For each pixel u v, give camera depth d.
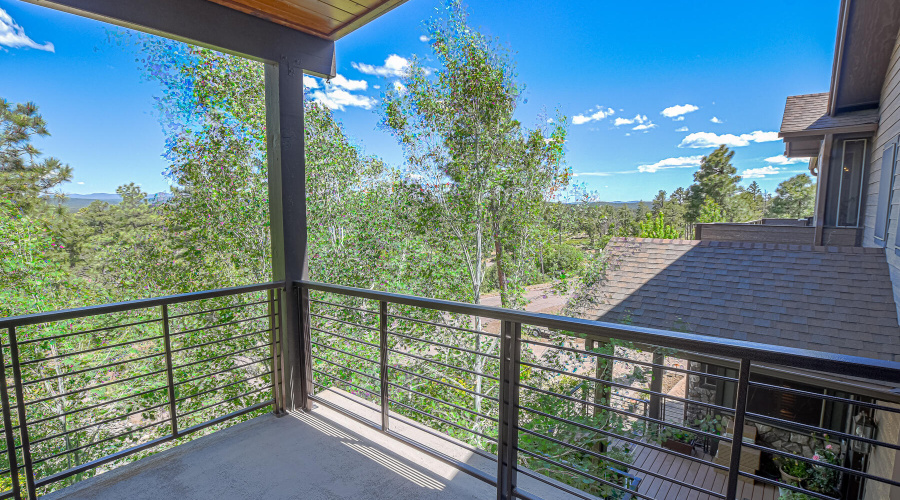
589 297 6.79
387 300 2.30
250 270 8.62
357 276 8.63
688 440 5.13
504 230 8.34
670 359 5.77
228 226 8.35
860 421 4.66
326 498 1.99
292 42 2.69
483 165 8.18
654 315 6.03
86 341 7.14
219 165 8.23
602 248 7.71
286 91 2.68
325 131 8.73
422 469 2.23
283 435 2.57
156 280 8.23
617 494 3.30
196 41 2.28
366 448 2.43
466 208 8.16
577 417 3.78
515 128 8.25
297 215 2.81
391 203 8.70
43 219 8.05
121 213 8.23
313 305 7.00
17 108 8.97
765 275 6.09
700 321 5.69
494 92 7.88
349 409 2.89
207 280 8.39
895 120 4.90
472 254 8.49
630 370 4.80
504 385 1.87
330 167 8.69
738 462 1.34
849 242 6.35
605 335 1.52
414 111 8.33
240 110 8.28
